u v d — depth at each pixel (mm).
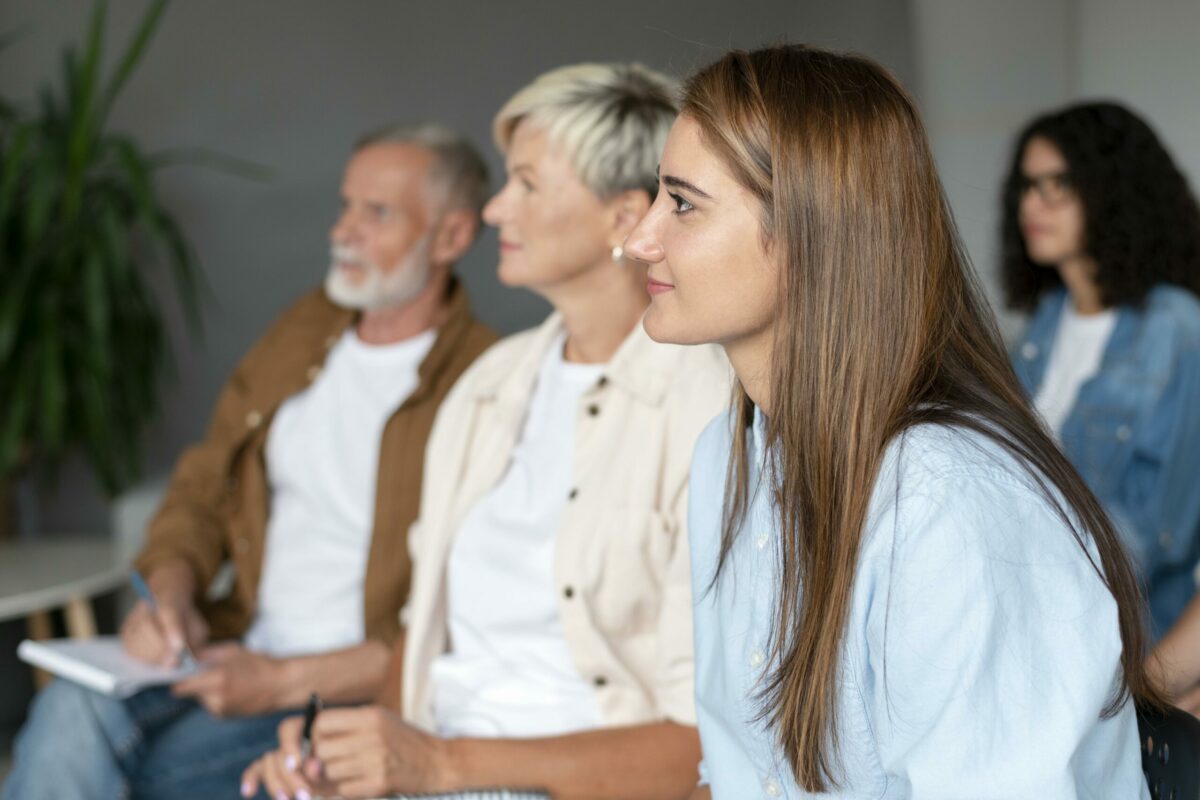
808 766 1107
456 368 2473
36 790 2186
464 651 1963
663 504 1793
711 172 1120
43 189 4141
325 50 4922
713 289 1132
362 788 1704
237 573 2600
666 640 1761
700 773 1596
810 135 1077
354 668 2342
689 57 1416
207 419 4988
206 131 4973
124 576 3418
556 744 1729
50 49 4984
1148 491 2623
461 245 2600
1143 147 2783
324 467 2557
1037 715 980
